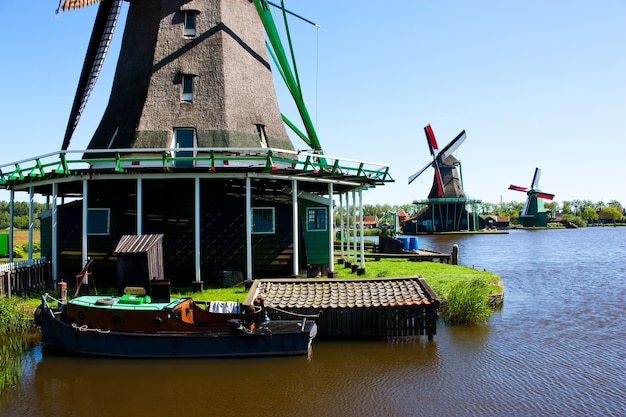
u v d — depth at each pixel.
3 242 34.56
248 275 19.17
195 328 13.63
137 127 22.36
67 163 18.89
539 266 40.09
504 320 18.59
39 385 11.73
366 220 145.25
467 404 10.66
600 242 77.75
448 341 15.37
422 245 71.00
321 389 11.43
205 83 23.36
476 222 118.56
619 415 10.13
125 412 10.33
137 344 13.32
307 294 16.39
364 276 22.80
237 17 25.48
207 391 11.33
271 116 25.00
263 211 21.66
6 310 15.96
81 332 13.55
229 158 19.19
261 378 12.09
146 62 23.97
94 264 20.84
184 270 20.91
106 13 22.69
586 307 21.42
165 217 21.38
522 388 11.56
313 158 20.77
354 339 15.31
